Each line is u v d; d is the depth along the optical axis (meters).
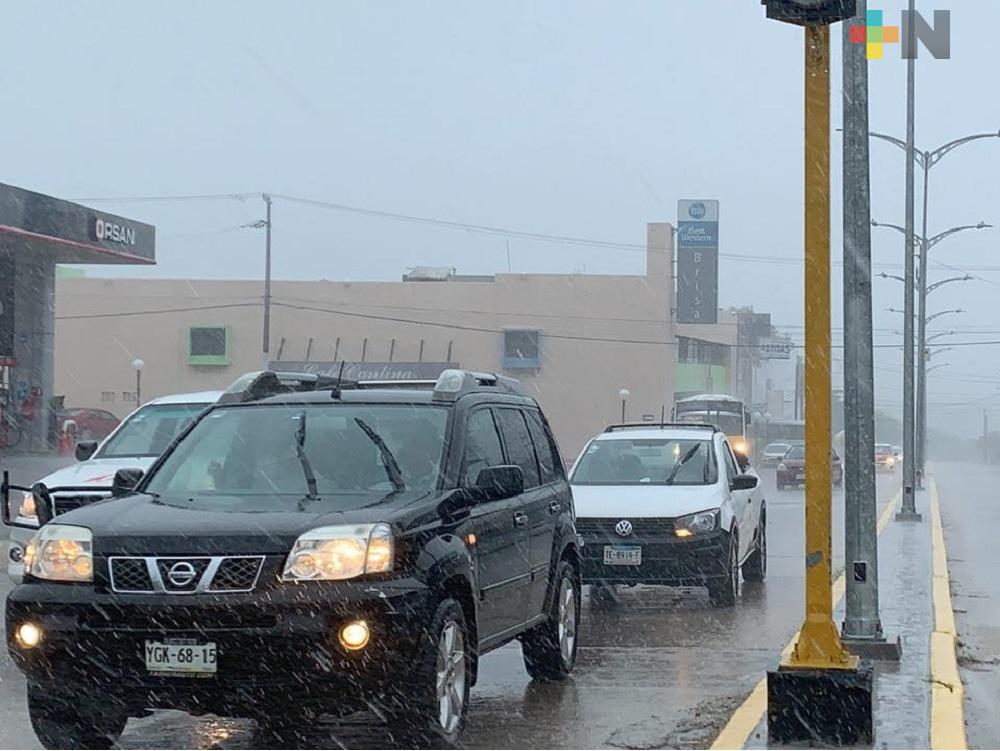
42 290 45.78
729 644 11.80
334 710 7.08
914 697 8.91
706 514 14.11
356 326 70.06
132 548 7.08
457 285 69.81
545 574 9.56
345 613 6.89
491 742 7.96
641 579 13.98
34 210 39.75
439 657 7.41
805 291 7.57
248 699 6.95
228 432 8.55
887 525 26.72
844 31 10.99
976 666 11.02
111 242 44.31
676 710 8.89
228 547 7.03
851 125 10.97
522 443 9.70
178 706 7.02
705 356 82.62
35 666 7.07
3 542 19.08
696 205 69.12
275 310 70.12
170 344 70.00
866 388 10.77
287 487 8.07
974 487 55.09
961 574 18.67
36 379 45.56
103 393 70.00
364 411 8.55
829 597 7.53
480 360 70.00
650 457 15.63
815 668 7.40
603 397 69.56
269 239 59.34
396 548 7.19
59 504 11.53
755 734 7.89
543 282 69.81
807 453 7.55
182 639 6.90
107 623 6.98
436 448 8.29
